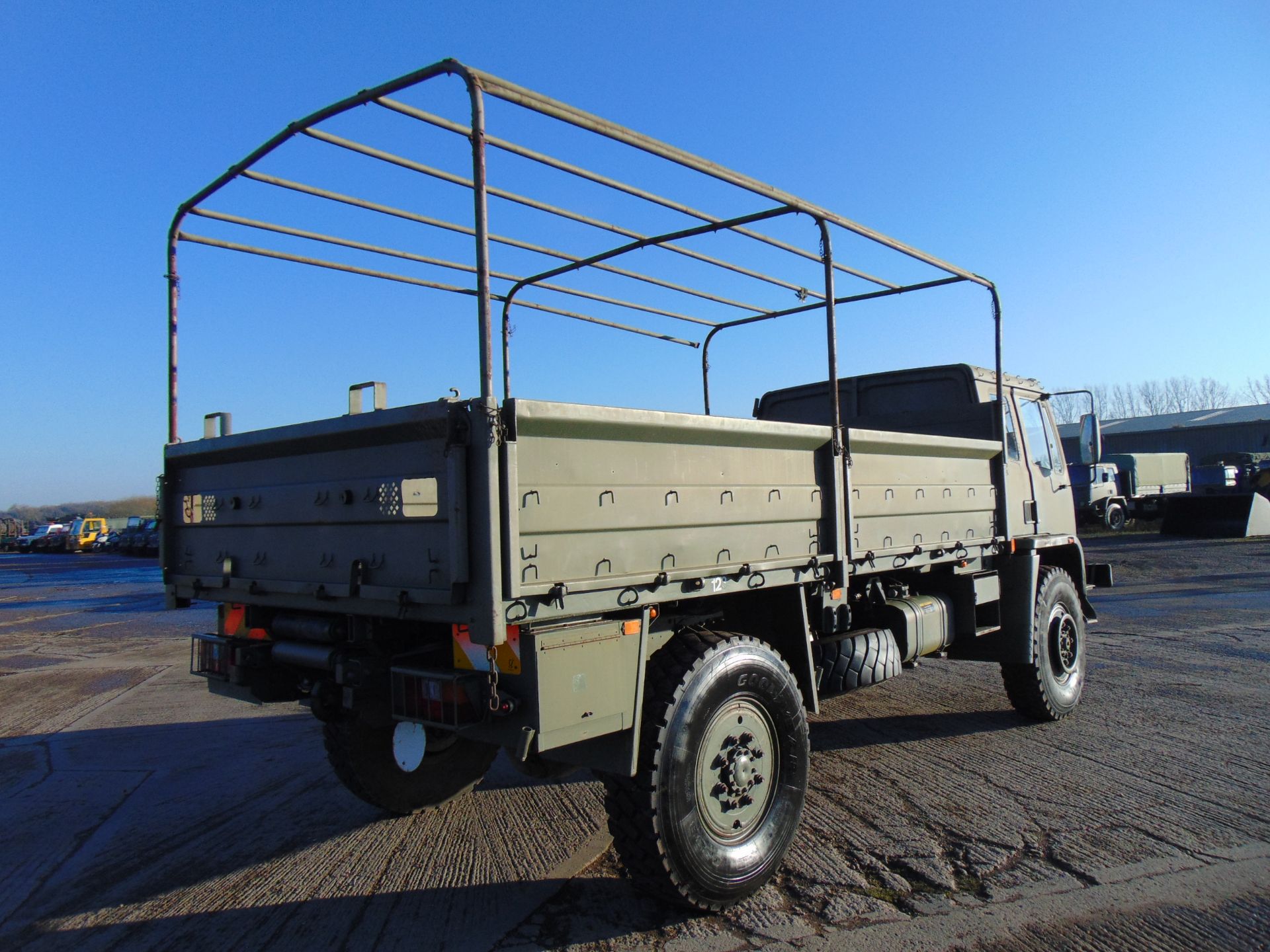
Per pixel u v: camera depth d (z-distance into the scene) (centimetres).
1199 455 4669
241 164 369
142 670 945
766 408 764
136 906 360
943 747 554
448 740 450
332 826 447
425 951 314
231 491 390
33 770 561
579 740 298
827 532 402
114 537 4509
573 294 556
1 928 344
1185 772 488
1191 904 333
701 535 336
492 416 260
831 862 382
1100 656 837
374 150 364
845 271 507
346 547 322
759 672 353
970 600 555
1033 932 316
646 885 323
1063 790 464
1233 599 1218
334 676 344
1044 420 715
